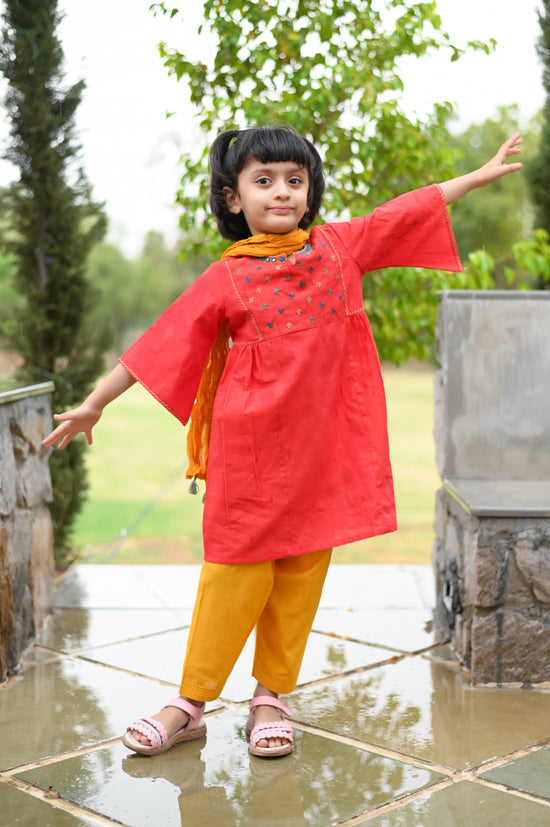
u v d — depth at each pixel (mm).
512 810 1700
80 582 3500
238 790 1795
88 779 1850
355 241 2066
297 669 2070
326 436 1973
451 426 2848
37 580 2932
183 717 2020
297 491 1940
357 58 3404
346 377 2025
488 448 2848
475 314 2836
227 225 2145
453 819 1667
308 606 2051
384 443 2053
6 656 2479
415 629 2867
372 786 1806
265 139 1958
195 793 1783
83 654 2672
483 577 2355
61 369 4062
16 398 2672
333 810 1705
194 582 3494
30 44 3783
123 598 3275
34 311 3975
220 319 1972
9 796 1777
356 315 2043
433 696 2307
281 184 1963
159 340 1956
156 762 1931
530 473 2848
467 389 2842
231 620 1973
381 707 2232
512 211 19016
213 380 2074
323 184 2146
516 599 2367
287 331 1939
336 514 1996
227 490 1945
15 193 3928
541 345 2844
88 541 7027
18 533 2715
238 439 1934
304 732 2086
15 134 3867
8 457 2623
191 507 9172
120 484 10625
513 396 2846
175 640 2795
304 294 1962
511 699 2289
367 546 6660
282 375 1934
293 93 3348
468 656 2479
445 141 3650
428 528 7449
